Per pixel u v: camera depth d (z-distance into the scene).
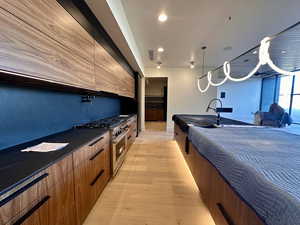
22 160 1.02
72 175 1.25
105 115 3.55
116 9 1.97
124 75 3.66
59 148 1.27
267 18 2.57
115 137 2.40
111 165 2.28
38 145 1.34
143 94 6.41
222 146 1.36
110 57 2.60
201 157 1.93
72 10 1.47
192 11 2.38
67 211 1.19
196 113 6.44
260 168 0.92
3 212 0.68
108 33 2.34
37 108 1.54
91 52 1.89
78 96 2.33
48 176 0.97
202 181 1.89
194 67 6.31
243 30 3.01
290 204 0.62
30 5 0.97
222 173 1.24
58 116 1.87
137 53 3.97
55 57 1.23
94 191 1.72
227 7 2.27
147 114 9.80
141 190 2.09
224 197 1.26
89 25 1.83
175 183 2.27
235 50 4.18
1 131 1.19
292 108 7.36
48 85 1.40
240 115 9.09
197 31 3.07
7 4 0.82
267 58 2.12
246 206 0.95
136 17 2.58
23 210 0.78
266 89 8.75
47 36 1.13
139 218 1.61
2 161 1.00
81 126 2.25
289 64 5.78
